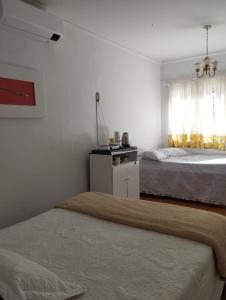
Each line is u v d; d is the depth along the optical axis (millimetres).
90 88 3590
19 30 2586
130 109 4453
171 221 1771
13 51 2600
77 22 3234
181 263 1331
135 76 4551
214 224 1739
